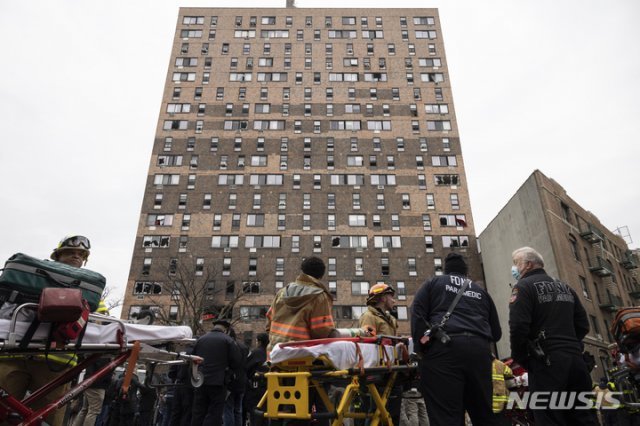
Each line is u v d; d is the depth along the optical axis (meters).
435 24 59.88
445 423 3.72
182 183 50.06
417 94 55.66
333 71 56.88
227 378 6.66
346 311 45.03
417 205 49.72
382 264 47.00
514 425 7.04
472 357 3.85
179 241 47.22
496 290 42.94
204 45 57.97
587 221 39.28
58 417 4.53
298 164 51.47
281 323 4.79
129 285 44.97
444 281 4.32
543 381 4.14
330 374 4.26
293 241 47.75
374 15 60.34
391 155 52.16
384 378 5.15
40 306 3.40
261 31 59.19
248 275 45.97
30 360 4.34
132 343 4.19
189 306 41.19
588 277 34.69
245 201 49.44
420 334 4.06
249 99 55.00
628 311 5.55
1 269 3.73
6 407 3.33
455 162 51.94
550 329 4.25
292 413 4.27
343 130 53.53
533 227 35.97
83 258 5.12
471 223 48.84
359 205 49.59
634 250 48.28
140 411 9.31
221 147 52.12
